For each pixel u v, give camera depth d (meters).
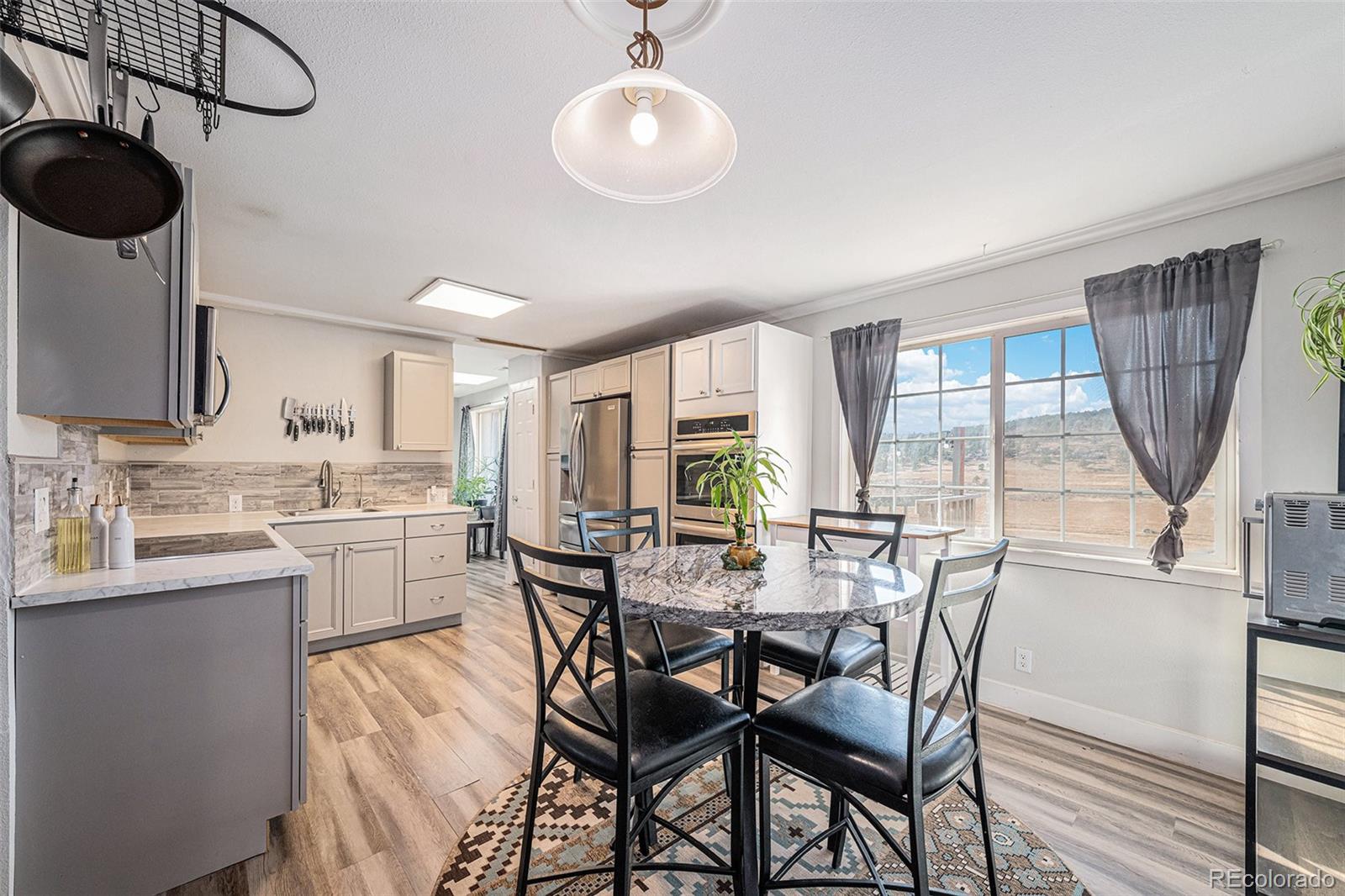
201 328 2.10
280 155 1.89
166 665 1.53
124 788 1.47
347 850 1.71
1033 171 2.00
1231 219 2.15
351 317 4.00
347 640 3.61
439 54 1.42
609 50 1.41
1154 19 1.31
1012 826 1.83
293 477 3.90
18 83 0.95
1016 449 2.84
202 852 1.58
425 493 4.46
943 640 2.93
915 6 1.26
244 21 1.22
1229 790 2.03
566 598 4.56
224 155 1.89
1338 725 1.60
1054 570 2.60
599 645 2.04
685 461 3.79
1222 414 2.11
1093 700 2.47
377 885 1.56
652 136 1.10
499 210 2.31
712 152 1.16
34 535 1.47
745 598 1.36
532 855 1.69
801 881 1.40
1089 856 1.69
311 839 1.76
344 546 3.53
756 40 1.36
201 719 1.58
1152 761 2.25
